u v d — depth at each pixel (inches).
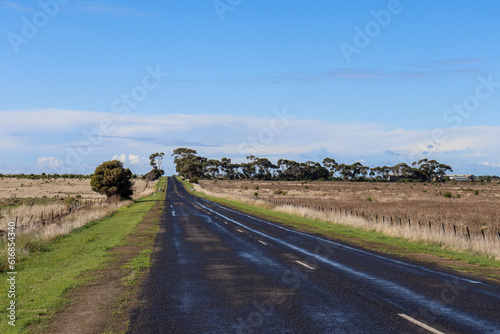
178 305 374.6
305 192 4092.0
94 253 712.4
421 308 360.8
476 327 306.3
